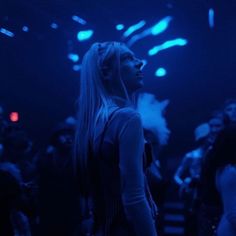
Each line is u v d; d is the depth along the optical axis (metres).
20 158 4.52
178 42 14.66
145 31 14.22
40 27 13.82
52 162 5.33
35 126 16.66
